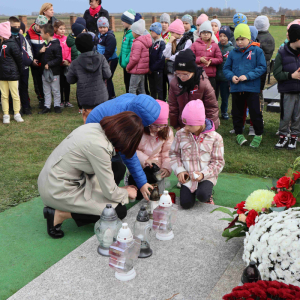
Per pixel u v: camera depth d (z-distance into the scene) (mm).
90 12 9039
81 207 2961
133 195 3207
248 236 2260
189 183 3523
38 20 7281
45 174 2936
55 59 7258
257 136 5590
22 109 7547
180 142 3568
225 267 2568
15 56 6379
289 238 1988
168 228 2922
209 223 3203
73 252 2736
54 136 6105
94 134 2779
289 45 5172
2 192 4035
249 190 4215
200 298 2252
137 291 2311
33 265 2775
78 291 2311
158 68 7324
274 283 1745
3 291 2486
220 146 3504
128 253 2387
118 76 11930
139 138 2713
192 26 7953
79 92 5832
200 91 4094
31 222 3432
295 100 5328
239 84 5449
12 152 5340
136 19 8297
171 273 2494
